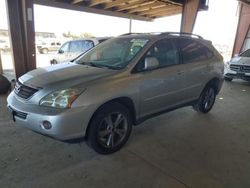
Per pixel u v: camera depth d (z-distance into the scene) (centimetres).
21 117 250
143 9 1146
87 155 273
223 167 260
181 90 357
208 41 429
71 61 361
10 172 233
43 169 241
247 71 762
